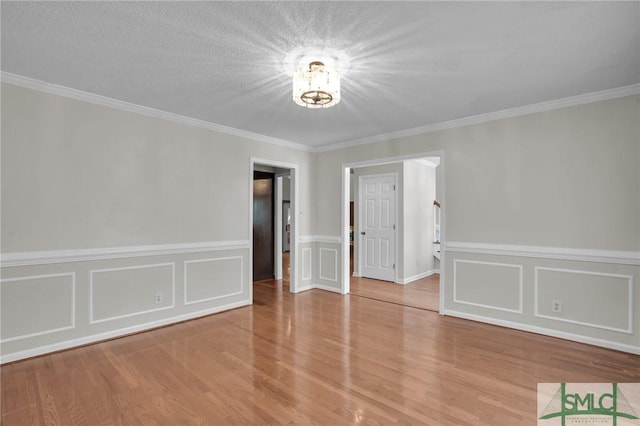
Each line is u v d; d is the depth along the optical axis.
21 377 2.49
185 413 2.06
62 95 2.99
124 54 2.37
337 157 5.29
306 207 5.45
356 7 1.83
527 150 3.47
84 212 3.12
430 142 4.20
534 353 2.93
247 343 3.18
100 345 3.12
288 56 2.39
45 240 2.90
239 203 4.44
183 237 3.84
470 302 3.87
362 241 6.61
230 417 2.02
